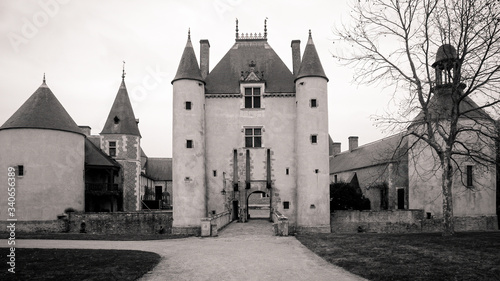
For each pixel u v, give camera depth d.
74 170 28.92
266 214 40.56
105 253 14.81
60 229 27.03
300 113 27.19
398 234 20.72
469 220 27.38
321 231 25.83
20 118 27.58
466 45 17.72
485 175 27.81
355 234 21.91
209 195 28.17
